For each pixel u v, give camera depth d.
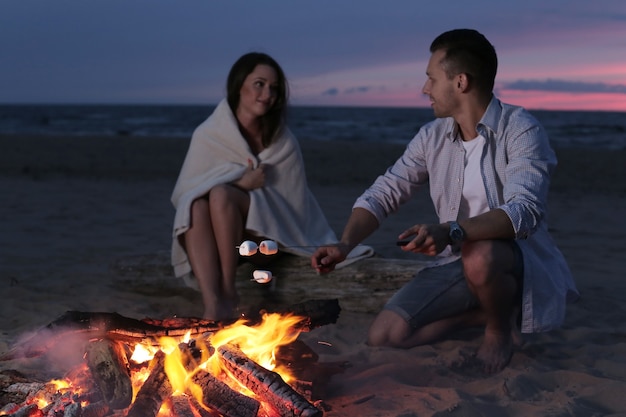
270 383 2.62
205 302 4.01
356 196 10.69
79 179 12.45
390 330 3.71
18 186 11.23
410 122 67.50
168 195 10.50
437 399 3.01
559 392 3.14
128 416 2.56
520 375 3.29
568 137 35.12
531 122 3.47
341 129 46.56
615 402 3.05
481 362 3.46
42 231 7.45
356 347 3.85
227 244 4.07
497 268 3.31
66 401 2.62
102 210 8.96
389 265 4.50
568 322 4.41
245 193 4.33
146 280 4.88
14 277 5.37
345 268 4.52
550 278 3.44
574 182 12.88
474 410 2.89
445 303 3.68
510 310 3.47
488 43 3.47
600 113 134.62
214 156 4.44
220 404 2.57
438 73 3.49
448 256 3.78
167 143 22.53
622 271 5.84
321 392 3.02
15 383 2.88
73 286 5.10
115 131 42.00
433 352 3.71
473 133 3.56
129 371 2.79
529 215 3.26
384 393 3.10
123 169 14.42
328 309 3.20
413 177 3.84
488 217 3.26
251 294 4.61
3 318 4.27
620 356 3.73
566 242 7.10
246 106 4.43
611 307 4.73
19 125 51.72
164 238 7.13
